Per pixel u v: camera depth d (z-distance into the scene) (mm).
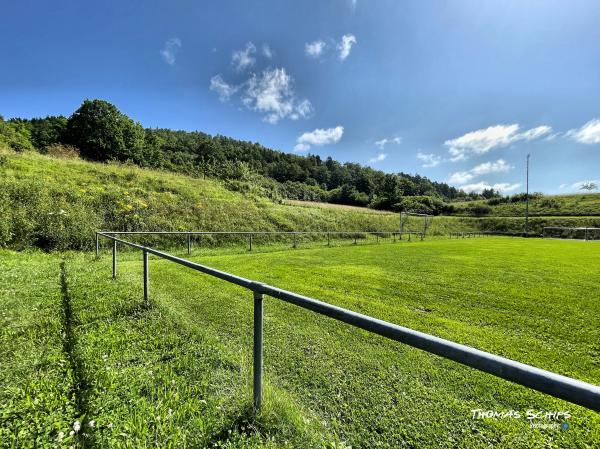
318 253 13688
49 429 1913
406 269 9477
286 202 29109
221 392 2467
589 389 886
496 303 5758
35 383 2428
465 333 4277
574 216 45125
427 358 3379
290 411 2238
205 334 3715
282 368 3094
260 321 2141
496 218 46938
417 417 2371
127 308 4395
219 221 17359
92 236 11508
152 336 3506
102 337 3359
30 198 11867
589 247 20188
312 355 3402
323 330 4156
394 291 6559
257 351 2143
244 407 2219
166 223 14828
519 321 4793
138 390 2398
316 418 2285
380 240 24281
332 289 6648
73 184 14711
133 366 2795
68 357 2875
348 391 2713
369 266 9961
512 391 2754
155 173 23719
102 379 2506
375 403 2545
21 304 4406
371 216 32219
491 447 2072
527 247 19672
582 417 2412
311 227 22688
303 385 2801
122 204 14219
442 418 2367
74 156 25781
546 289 6930
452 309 5375
